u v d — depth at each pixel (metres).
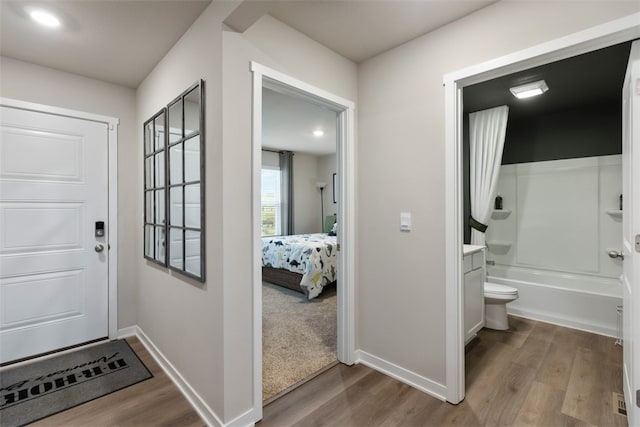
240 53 1.67
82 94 2.66
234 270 1.65
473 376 2.17
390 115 2.18
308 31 1.97
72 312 2.64
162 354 2.36
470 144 3.44
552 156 3.68
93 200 2.73
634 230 1.41
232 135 1.64
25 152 2.41
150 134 2.60
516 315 3.37
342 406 1.85
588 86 2.82
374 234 2.29
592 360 2.38
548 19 1.51
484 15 1.72
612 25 1.34
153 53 2.27
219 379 1.63
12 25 1.91
